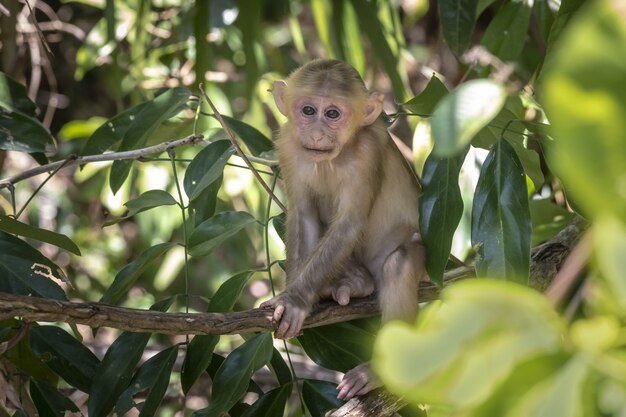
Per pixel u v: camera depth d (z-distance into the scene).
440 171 7.88
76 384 8.43
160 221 15.52
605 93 2.70
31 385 8.32
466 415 2.98
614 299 3.11
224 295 8.44
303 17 19.11
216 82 15.84
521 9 11.19
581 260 3.23
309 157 9.17
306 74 9.25
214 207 9.24
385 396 8.00
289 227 9.65
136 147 9.50
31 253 8.16
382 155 9.43
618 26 2.71
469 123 3.56
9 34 12.17
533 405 2.87
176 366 12.76
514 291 3.04
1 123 9.62
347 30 12.99
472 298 3.04
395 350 3.05
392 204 9.58
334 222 9.20
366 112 9.33
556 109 2.74
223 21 14.91
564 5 7.95
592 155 2.71
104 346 13.41
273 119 18.61
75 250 8.27
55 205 16.61
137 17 13.52
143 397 10.70
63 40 19.84
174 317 7.41
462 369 2.99
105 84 17.19
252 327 7.94
